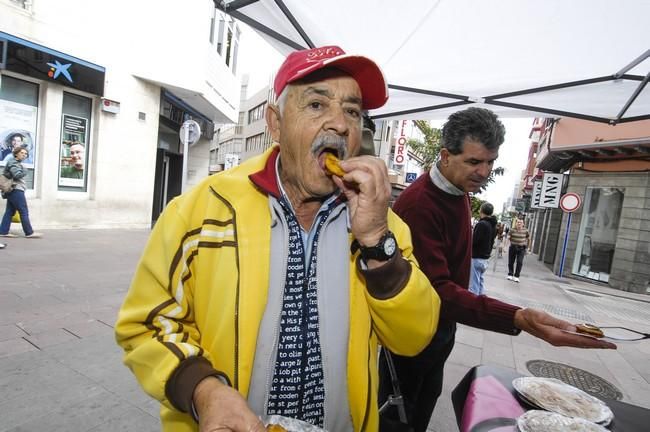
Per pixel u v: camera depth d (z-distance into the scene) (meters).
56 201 8.77
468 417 1.23
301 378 1.04
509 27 2.06
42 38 7.98
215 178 1.08
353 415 1.07
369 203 0.94
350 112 1.04
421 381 1.97
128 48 9.85
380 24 2.21
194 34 11.02
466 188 1.82
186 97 12.49
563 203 11.63
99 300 4.47
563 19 1.94
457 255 1.94
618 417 1.30
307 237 1.10
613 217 12.11
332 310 1.05
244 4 2.22
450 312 1.63
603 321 6.86
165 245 0.99
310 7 2.15
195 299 1.02
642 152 11.13
